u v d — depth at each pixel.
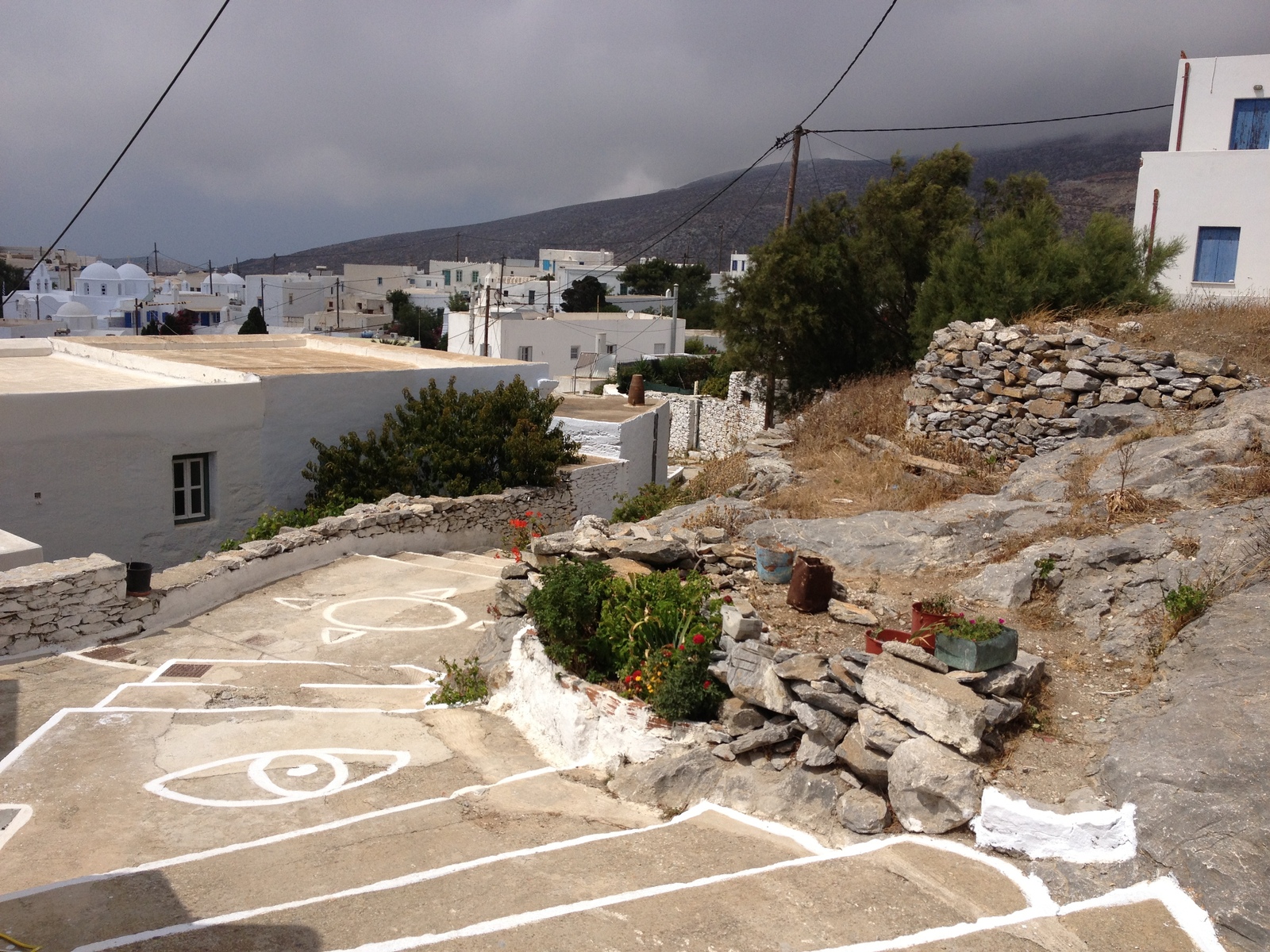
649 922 5.53
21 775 8.27
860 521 10.97
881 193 24.28
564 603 9.19
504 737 9.24
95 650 11.84
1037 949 5.09
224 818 7.51
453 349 57.53
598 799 7.52
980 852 6.06
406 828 7.11
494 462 21.53
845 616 8.77
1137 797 5.84
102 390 16.27
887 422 15.27
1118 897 5.40
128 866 6.68
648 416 28.73
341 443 20.45
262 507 19.14
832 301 23.98
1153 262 19.77
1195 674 6.90
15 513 15.40
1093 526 9.88
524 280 91.81
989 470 13.35
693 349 63.84
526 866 6.34
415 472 20.34
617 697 8.16
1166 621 7.96
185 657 11.80
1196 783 5.71
